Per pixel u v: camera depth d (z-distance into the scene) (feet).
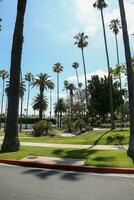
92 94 229.86
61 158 52.06
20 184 33.86
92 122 238.68
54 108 431.02
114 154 53.31
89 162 46.47
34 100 360.28
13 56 65.67
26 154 56.03
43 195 29.09
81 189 31.68
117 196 28.86
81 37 252.83
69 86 407.44
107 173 41.98
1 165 49.03
